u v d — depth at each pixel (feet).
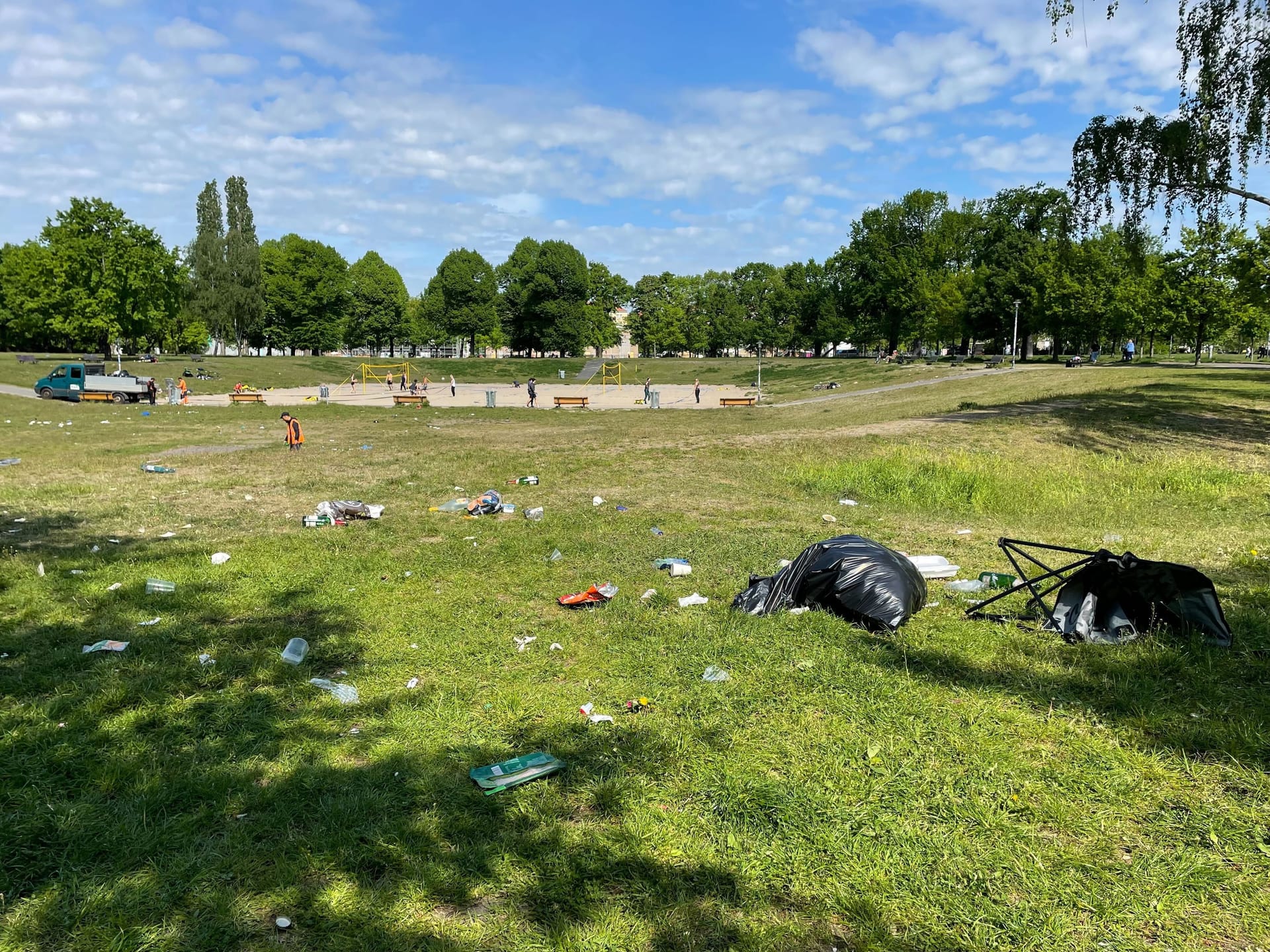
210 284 247.50
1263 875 10.28
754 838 11.25
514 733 14.74
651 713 15.38
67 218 184.65
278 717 15.37
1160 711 14.85
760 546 30.30
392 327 326.85
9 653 18.98
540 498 43.32
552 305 306.14
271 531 34.19
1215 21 59.98
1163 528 35.27
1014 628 20.22
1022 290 188.14
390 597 23.81
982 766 13.01
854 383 178.81
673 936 9.34
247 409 124.77
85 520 36.45
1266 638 18.53
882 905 9.86
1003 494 43.70
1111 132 65.87
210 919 9.69
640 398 188.55
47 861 10.77
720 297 344.90
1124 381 99.81
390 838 11.26
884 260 242.99
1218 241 152.46
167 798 12.30
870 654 18.21
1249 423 63.00
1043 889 10.06
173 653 18.89
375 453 67.05
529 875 10.50
